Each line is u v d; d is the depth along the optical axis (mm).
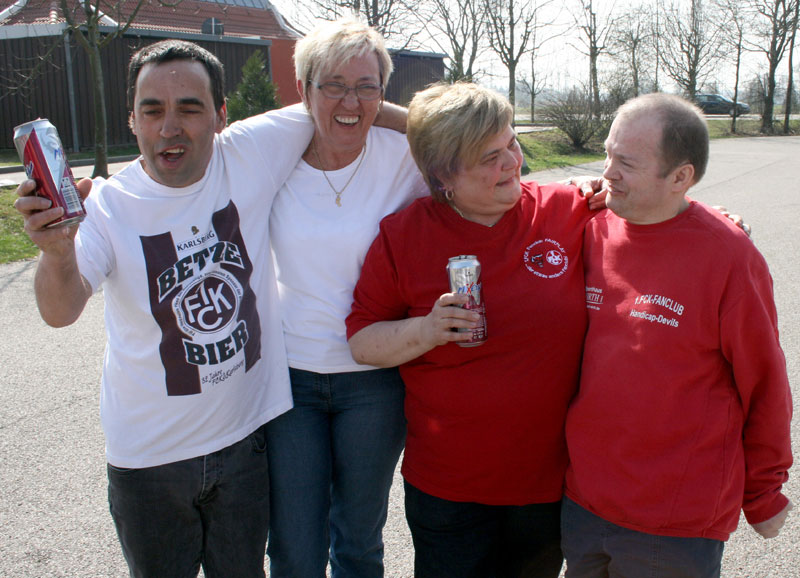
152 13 21594
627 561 1837
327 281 2211
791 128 35969
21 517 3221
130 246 1835
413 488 2184
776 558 2873
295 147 2188
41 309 1671
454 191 1974
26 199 1535
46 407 4371
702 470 1753
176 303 1866
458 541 2135
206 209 1929
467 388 1990
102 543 3037
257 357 2047
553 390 1974
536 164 18016
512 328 1955
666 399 1747
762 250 8328
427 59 25406
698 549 1784
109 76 18234
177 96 1766
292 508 2227
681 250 1748
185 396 1880
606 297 1896
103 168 11672
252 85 15688
